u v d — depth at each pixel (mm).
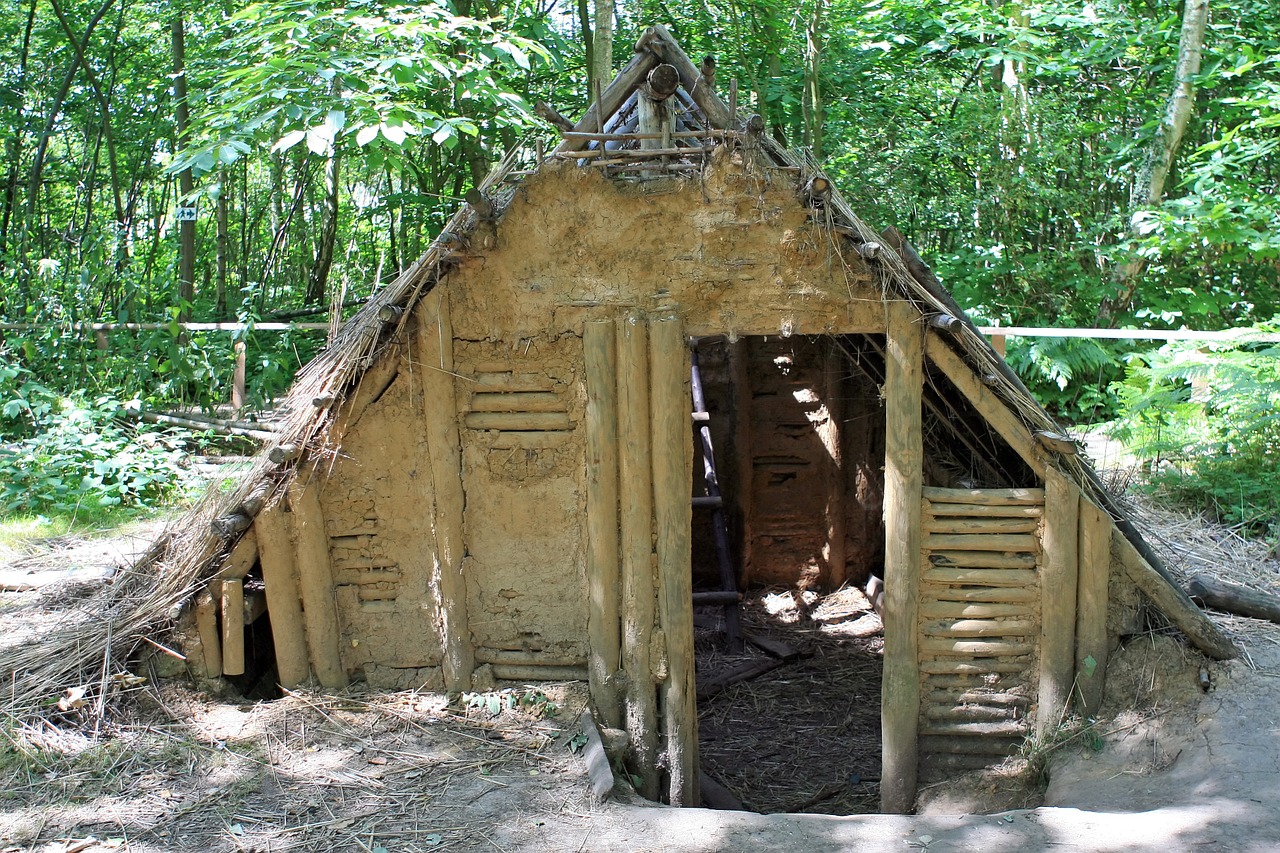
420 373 4938
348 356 4883
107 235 12484
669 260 4793
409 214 13562
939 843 3994
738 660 7734
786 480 8891
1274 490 7527
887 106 13242
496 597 5109
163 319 11984
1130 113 12938
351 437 5027
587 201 4754
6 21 15938
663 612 4973
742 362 8555
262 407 10820
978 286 12016
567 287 4836
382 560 5145
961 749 5230
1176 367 8383
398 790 4363
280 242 18234
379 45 8094
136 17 15781
